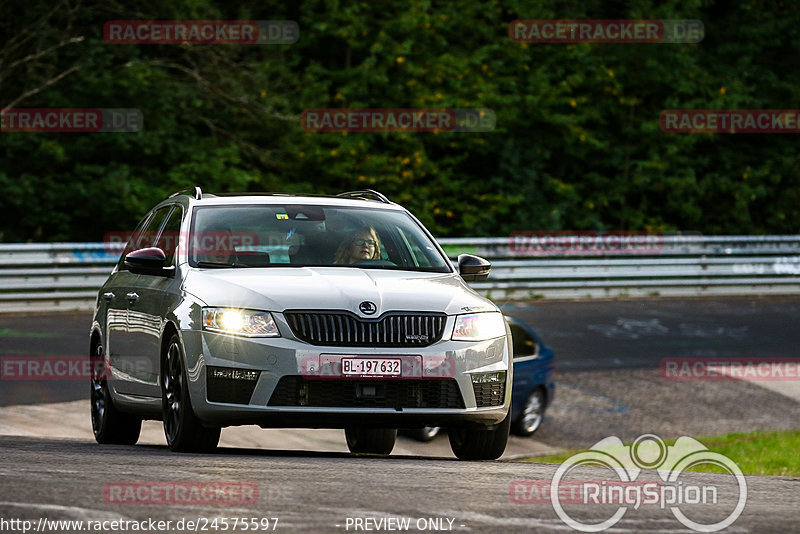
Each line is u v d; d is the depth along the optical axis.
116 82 112.44
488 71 136.62
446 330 26.45
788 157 149.62
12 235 113.88
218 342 25.78
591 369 67.50
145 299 29.59
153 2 116.62
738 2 154.75
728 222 149.25
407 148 129.75
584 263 99.38
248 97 117.69
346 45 132.25
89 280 84.50
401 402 25.91
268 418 25.39
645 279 101.88
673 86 144.00
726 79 147.00
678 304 95.38
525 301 95.38
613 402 60.50
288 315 25.73
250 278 26.94
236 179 115.12
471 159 139.38
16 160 115.44
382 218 31.02
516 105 136.12
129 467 21.77
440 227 130.62
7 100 114.00
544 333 78.12
